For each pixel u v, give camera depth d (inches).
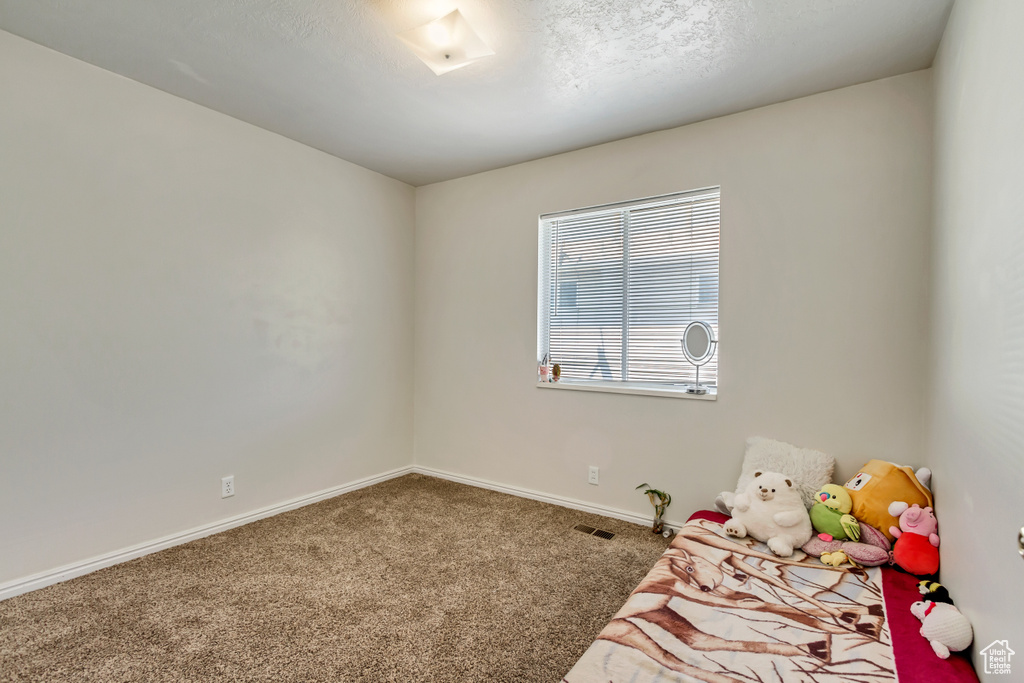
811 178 95.1
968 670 50.8
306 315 124.3
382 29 76.7
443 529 109.4
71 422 85.4
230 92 97.4
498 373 138.9
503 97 98.0
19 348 79.7
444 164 136.3
